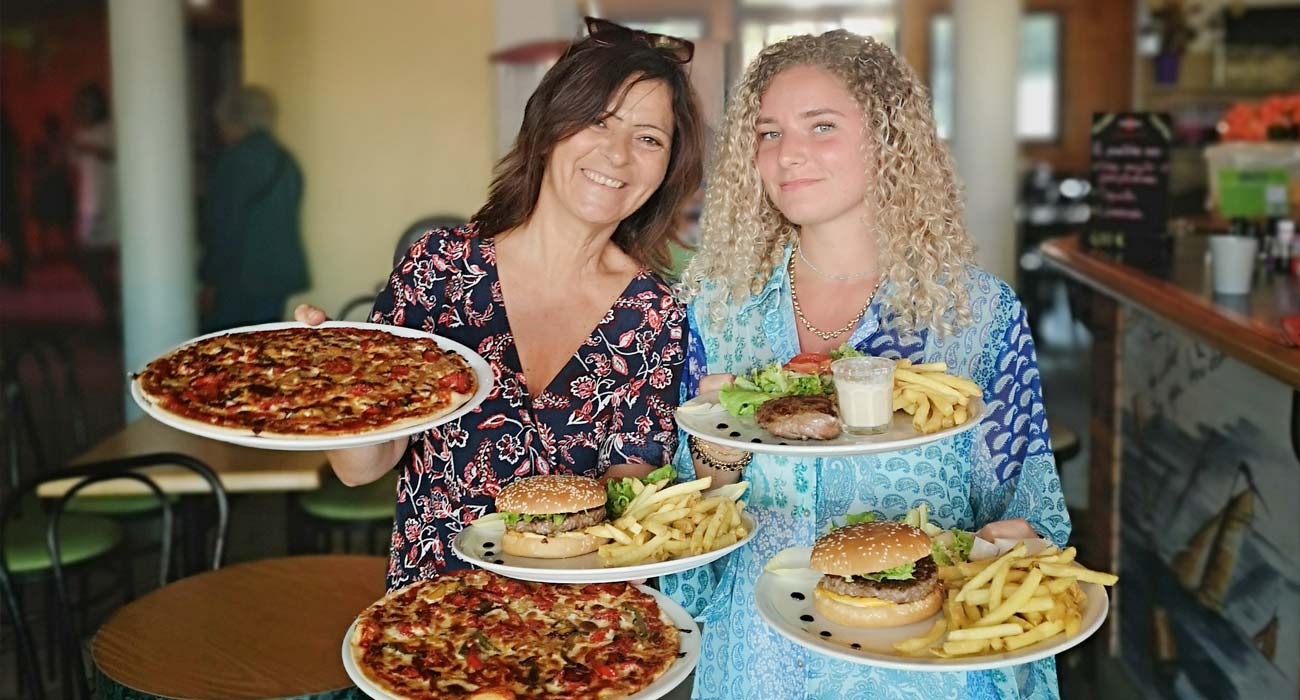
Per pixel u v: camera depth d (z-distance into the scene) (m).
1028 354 2.00
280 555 5.56
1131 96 10.82
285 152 7.65
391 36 7.59
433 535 2.25
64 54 8.34
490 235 2.34
